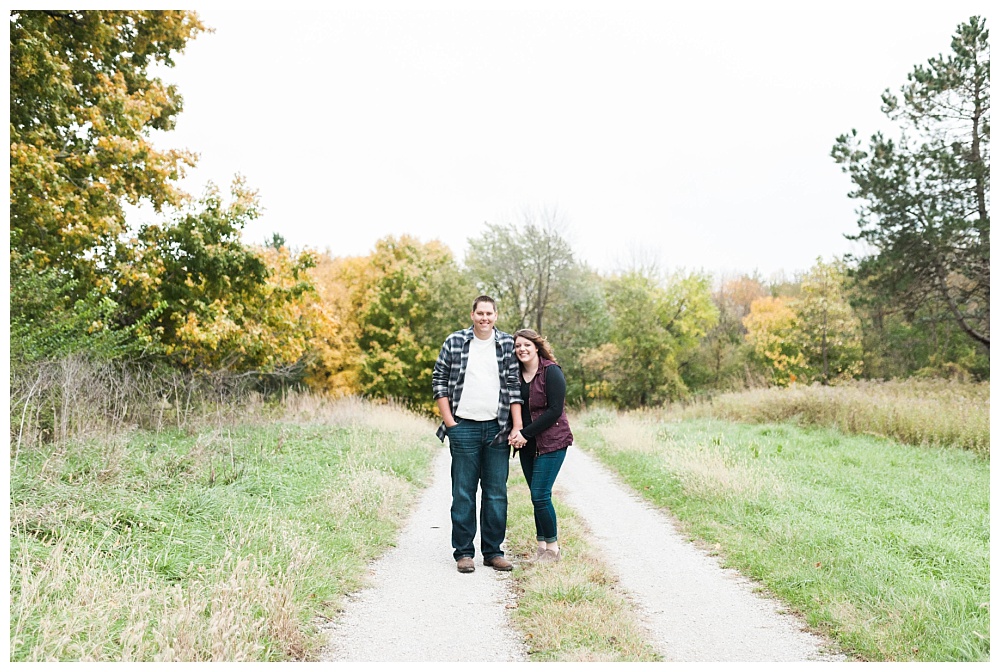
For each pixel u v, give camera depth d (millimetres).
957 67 17906
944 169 18094
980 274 18844
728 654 3816
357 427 13188
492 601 4625
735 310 52281
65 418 7602
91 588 3877
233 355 14938
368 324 36875
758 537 6188
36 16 11352
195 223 14156
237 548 5098
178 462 7391
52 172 10812
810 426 16297
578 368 37719
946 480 9273
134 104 12781
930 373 28688
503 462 5527
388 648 3834
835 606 4398
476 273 36969
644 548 6094
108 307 10648
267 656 3566
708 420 19281
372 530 6297
